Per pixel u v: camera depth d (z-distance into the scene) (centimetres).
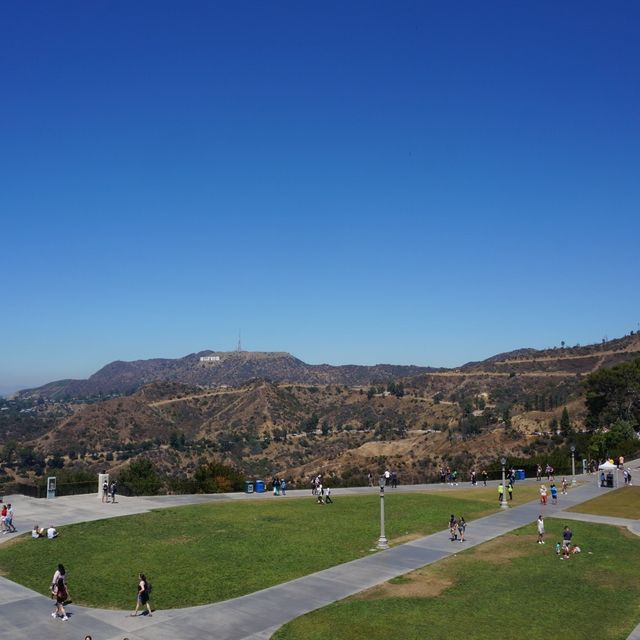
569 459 7538
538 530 3662
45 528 3950
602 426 10650
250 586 2848
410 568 3119
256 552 3422
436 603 2603
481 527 4034
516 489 5734
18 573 3036
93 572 3052
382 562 3225
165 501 5056
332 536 3791
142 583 2511
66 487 5375
